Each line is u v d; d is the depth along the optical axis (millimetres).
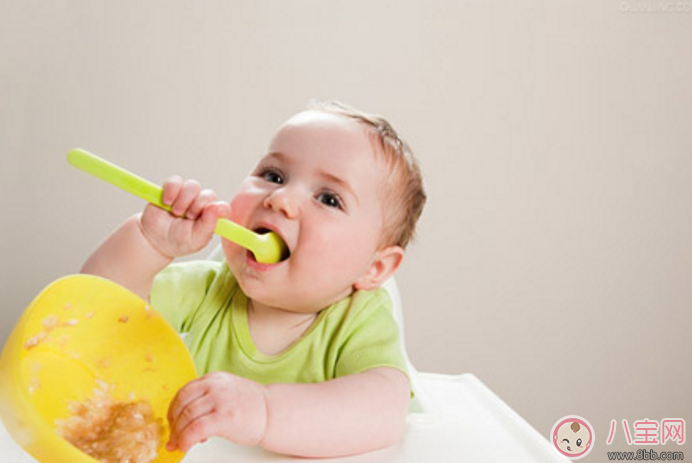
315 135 661
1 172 1288
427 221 1348
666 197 1350
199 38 1323
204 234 586
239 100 1333
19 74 1283
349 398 561
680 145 1344
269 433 513
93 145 1316
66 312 518
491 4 1327
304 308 668
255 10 1324
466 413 706
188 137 1332
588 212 1352
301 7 1327
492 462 580
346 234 642
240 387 506
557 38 1330
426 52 1332
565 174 1347
